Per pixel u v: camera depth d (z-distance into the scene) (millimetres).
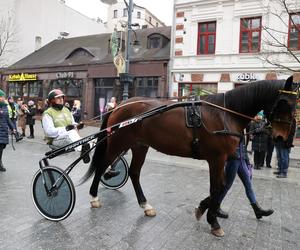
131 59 22359
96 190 5348
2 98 7941
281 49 16859
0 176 7324
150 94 22172
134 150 5277
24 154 10594
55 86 27594
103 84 24719
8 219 4723
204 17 19812
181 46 20594
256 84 4395
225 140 4328
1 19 32969
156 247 4004
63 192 4621
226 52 19141
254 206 5195
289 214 5574
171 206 5660
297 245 4273
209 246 4109
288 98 4141
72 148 4980
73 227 4516
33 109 15211
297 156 13039
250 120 4562
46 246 3902
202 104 4488
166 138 4574
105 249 3893
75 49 27172
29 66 29109
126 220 4855
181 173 8797
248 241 4332
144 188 6871
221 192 4672
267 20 17672
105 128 5223
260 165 10164
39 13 36000
